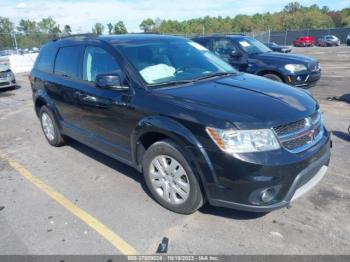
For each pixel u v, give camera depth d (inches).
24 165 194.2
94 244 119.7
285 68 313.1
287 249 112.0
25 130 270.7
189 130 117.7
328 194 143.3
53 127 213.9
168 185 133.7
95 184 164.6
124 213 137.8
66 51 193.3
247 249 113.2
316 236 117.5
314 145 122.6
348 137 212.1
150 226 128.2
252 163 107.4
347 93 354.3
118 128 151.0
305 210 132.7
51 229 129.6
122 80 146.1
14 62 743.7
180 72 156.4
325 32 1987.0
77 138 192.4
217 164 112.1
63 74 192.4
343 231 119.3
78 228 129.4
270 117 113.1
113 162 190.2
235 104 120.8
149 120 130.2
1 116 326.3
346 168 167.0
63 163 193.3
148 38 173.6
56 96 197.2
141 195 151.3
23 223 134.4
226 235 120.6
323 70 578.9
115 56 153.9
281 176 109.3
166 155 129.3
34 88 224.2
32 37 998.4
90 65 170.1
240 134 109.0
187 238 120.1
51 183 168.7
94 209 142.2
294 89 146.3
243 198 111.7
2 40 975.0
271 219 128.2
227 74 164.9
